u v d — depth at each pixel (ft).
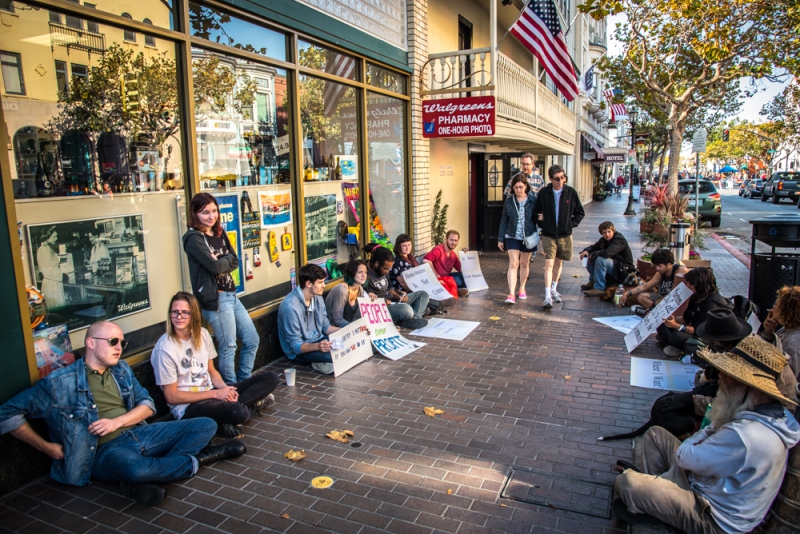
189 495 11.75
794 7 41.83
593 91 126.62
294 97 21.24
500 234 28.78
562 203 26.48
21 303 12.07
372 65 27.04
